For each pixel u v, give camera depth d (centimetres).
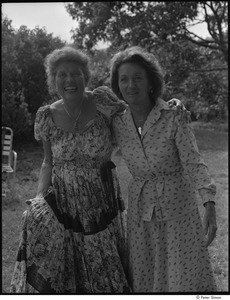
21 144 1385
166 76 1359
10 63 1261
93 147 291
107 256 297
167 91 1368
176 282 284
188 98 1524
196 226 290
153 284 293
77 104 288
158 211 284
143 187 288
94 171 297
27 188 854
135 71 275
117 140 296
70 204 297
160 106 279
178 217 285
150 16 1274
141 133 283
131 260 298
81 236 299
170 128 277
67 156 293
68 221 300
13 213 684
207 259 294
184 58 1373
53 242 294
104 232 298
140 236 291
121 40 1344
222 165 1119
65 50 288
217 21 1323
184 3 1249
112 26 1329
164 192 283
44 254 293
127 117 288
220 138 1647
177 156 285
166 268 288
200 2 1270
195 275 287
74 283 303
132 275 298
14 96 1245
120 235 312
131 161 289
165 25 1262
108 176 304
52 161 321
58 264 295
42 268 291
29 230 296
